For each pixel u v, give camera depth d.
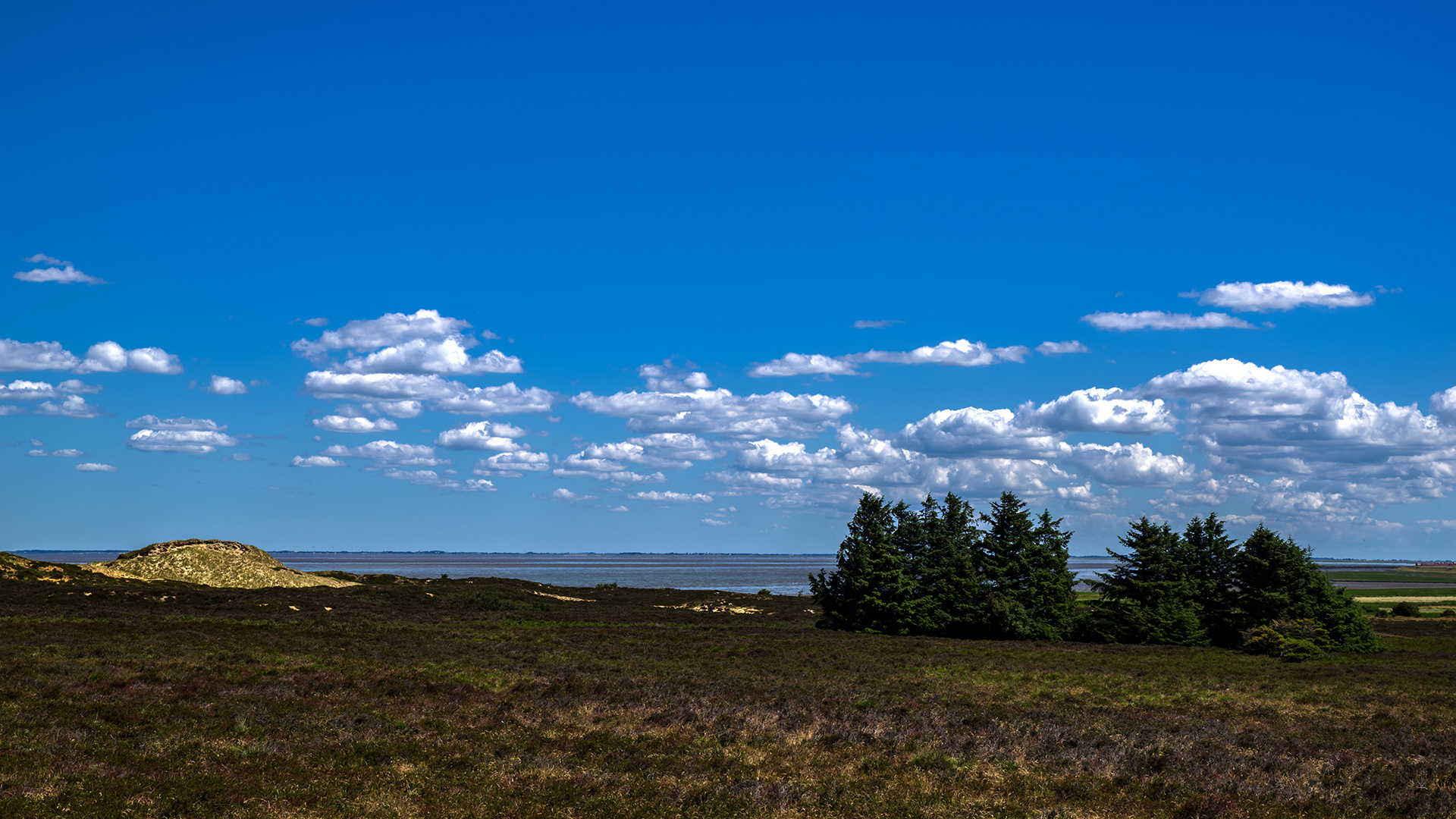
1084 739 24.56
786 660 44.78
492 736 22.91
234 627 49.59
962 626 69.44
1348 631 64.56
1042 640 67.50
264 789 16.77
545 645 48.66
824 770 20.36
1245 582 69.62
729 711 27.58
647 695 30.20
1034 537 71.88
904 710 28.92
